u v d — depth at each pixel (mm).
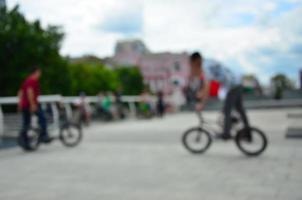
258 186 4324
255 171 5234
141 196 4027
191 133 7352
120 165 6105
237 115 7324
